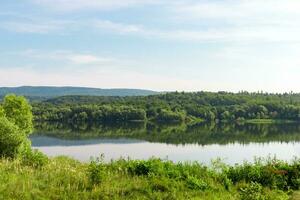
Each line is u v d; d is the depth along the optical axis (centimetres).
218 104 19188
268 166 1948
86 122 13138
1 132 2311
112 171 1862
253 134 8981
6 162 1977
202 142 7181
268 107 16950
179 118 14725
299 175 1883
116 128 10556
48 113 13762
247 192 1580
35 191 1480
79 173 1756
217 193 1623
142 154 5491
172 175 1794
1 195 1392
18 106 4338
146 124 12581
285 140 7619
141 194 1535
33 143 6744
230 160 4903
